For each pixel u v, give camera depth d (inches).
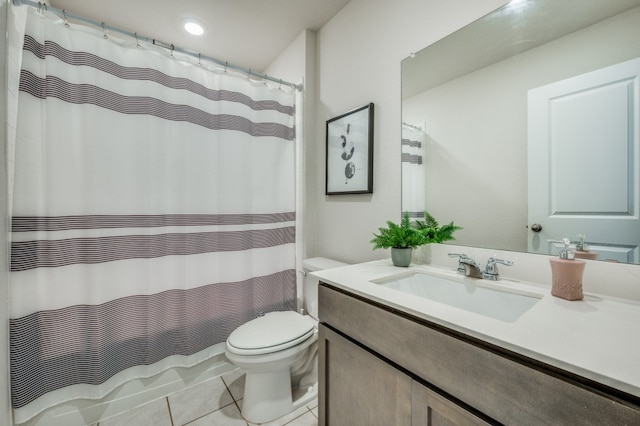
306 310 72.5
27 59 44.2
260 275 71.4
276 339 50.4
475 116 44.0
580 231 34.4
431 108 49.8
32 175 44.9
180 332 60.6
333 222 73.2
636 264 30.7
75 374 49.5
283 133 75.7
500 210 41.4
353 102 66.1
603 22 32.4
